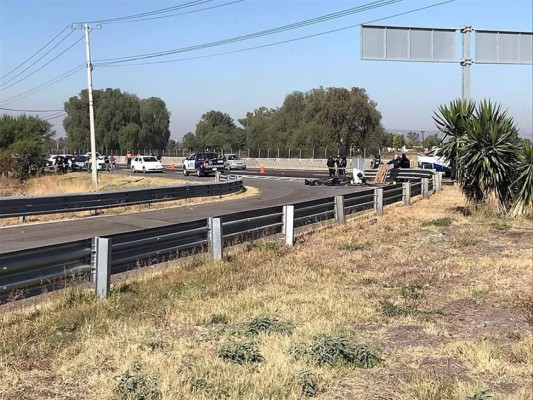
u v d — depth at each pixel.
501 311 7.30
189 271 9.08
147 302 7.27
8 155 53.22
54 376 4.86
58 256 7.35
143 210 20.34
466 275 9.41
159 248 9.23
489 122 17.12
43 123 65.94
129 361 5.13
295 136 74.62
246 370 4.95
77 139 102.81
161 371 4.86
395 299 7.84
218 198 25.36
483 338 6.18
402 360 5.46
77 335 5.89
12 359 5.20
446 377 4.97
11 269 6.72
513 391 4.73
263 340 5.79
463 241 12.73
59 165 62.16
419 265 10.21
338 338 5.62
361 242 12.58
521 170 16.77
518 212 16.73
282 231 12.78
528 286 8.62
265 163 68.38
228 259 10.16
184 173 48.56
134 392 4.41
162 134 106.81
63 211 17.88
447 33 23.11
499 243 12.72
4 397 4.42
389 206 19.67
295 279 8.83
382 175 33.69
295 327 6.27
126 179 43.81
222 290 8.06
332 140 67.31
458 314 7.17
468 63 22.86
